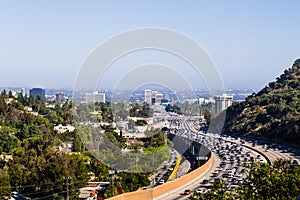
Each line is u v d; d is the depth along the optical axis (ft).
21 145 204.13
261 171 61.46
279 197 58.54
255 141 290.35
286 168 77.97
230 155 224.94
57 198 126.52
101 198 116.06
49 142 199.93
